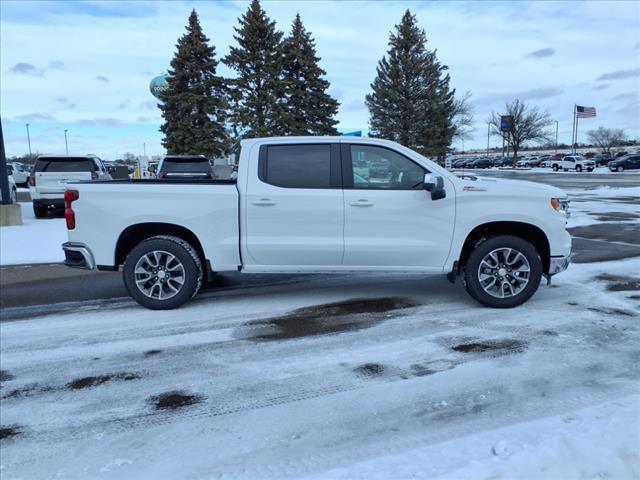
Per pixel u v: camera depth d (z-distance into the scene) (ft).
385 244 17.74
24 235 35.81
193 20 133.69
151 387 12.39
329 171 17.78
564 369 12.82
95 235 17.92
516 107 250.16
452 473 8.36
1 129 40.37
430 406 11.06
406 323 16.74
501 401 11.18
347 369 13.15
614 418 10.08
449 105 170.50
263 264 18.16
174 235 18.63
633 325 16.16
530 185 18.04
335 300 19.71
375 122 169.17
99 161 52.60
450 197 17.62
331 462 9.04
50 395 12.10
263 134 128.88
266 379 12.66
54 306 19.49
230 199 17.71
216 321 17.29
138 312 18.49
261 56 133.90
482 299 17.95
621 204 58.75
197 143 131.64
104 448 9.83
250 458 9.30
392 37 163.94
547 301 19.04
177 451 9.64
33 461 9.47
